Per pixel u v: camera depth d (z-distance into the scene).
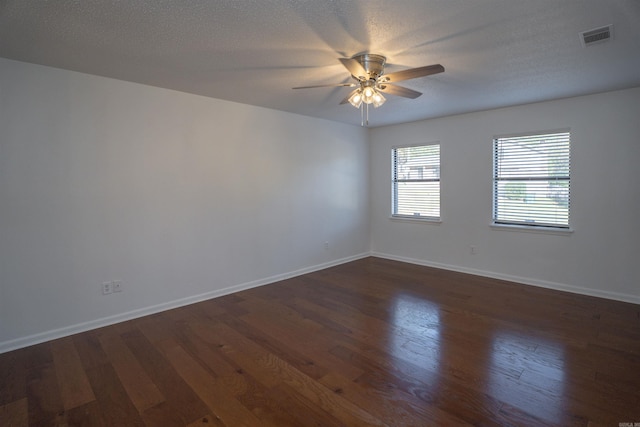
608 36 2.30
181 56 2.62
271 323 3.24
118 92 3.20
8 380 2.33
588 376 2.30
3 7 1.90
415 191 5.46
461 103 4.15
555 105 4.00
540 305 3.61
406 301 3.79
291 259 4.80
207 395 2.15
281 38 2.31
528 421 1.88
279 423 1.90
